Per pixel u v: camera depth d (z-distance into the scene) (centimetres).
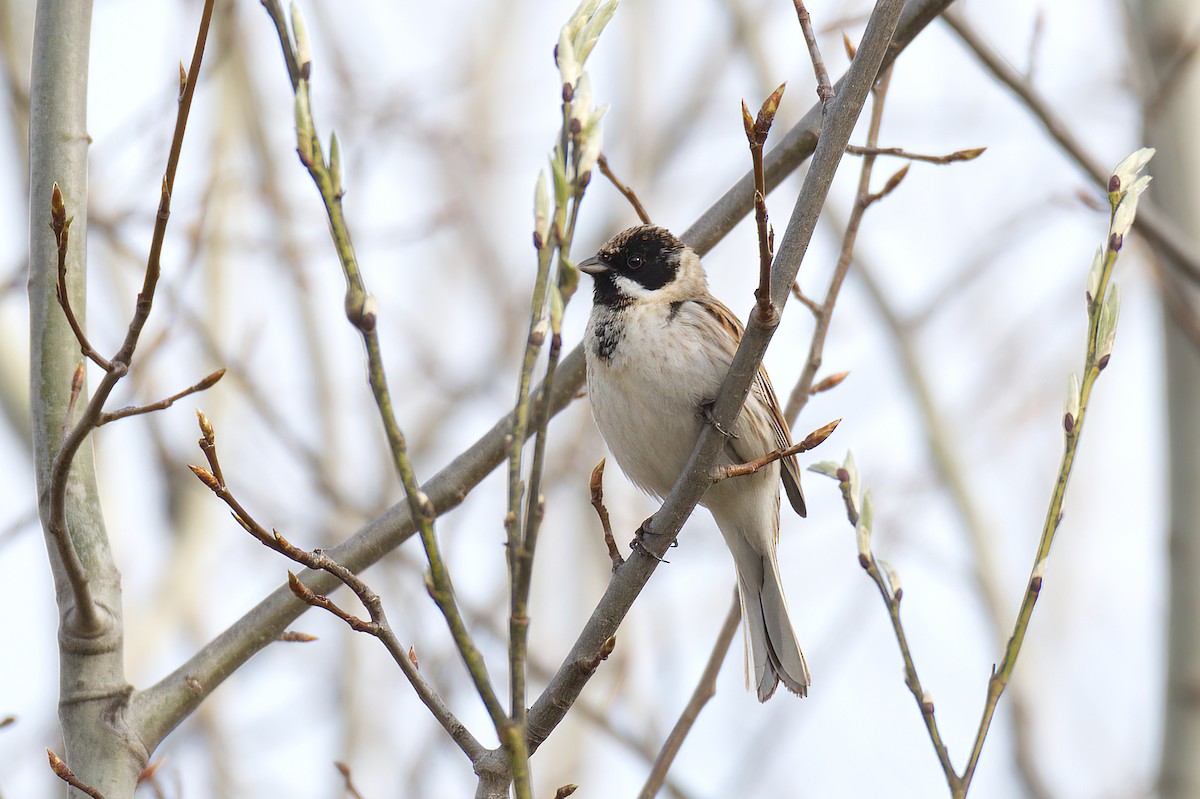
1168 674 1223
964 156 915
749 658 990
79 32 805
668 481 1020
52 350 765
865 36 723
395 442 550
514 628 544
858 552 733
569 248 546
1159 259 1274
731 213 1028
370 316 540
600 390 999
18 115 1310
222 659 798
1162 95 1310
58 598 751
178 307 1191
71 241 779
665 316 984
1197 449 1256
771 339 718
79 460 764
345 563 870
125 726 748
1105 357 676
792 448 738
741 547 1033
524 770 539
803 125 981
